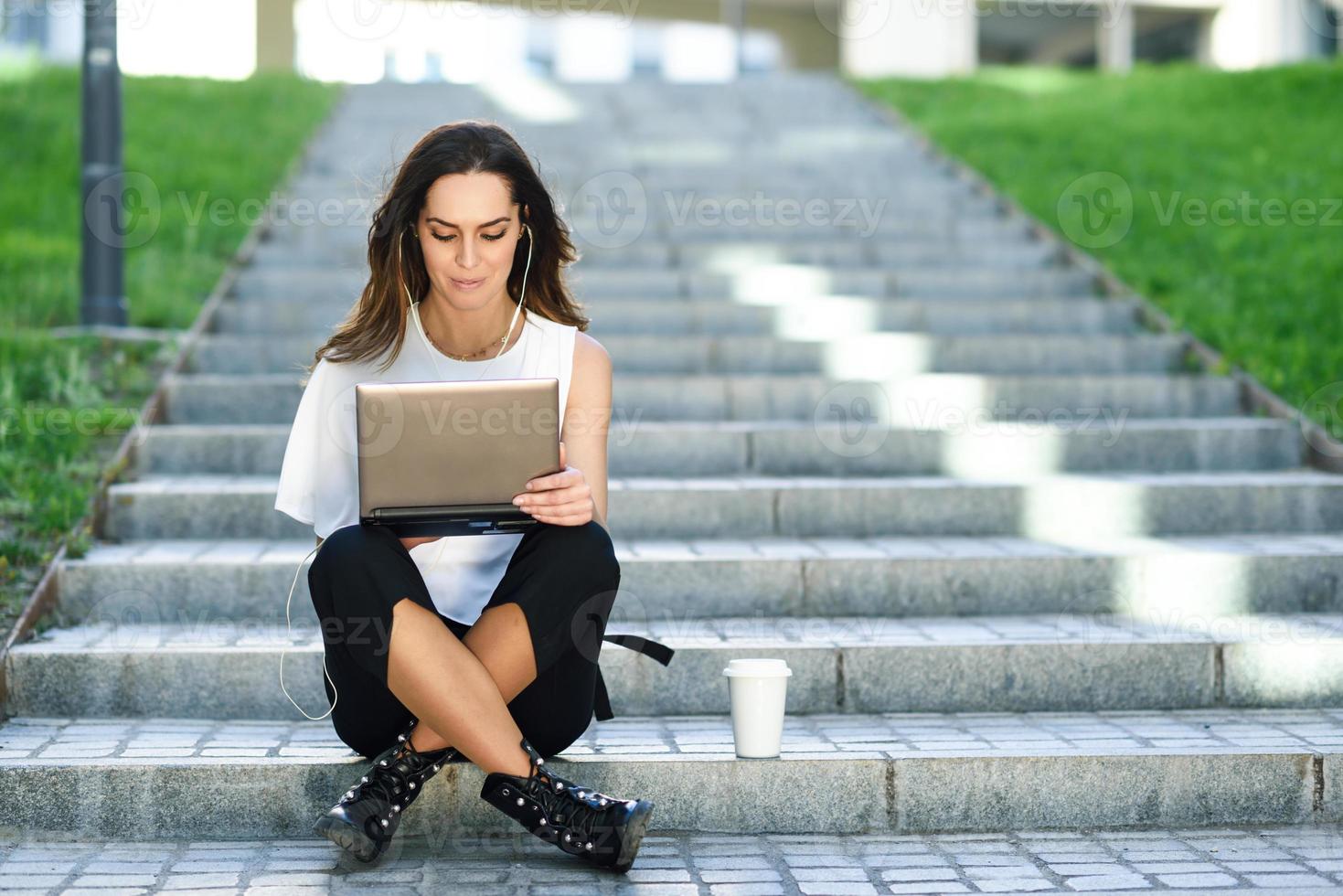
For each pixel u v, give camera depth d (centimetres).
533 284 272
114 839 266
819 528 419
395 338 264
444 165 248
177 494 405
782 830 275
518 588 246
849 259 665
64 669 313
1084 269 644
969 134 891
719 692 326
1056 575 376
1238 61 1550
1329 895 233
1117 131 886
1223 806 281
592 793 246
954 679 328
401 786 250
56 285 590
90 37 553
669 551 387
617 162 820
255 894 231
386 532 244
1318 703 332
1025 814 279
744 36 1753
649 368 545
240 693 316
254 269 645
